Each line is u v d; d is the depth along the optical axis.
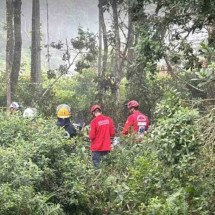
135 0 10.91
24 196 7.15
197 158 7.96
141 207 8.14
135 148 11.24
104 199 9.18
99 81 25.86
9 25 28.83
